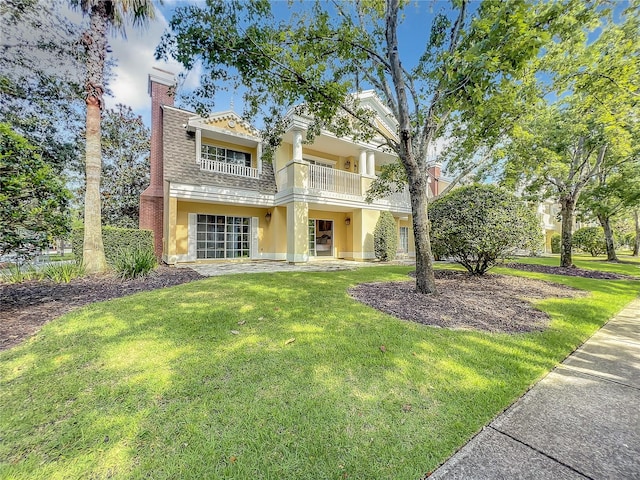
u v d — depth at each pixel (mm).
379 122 13797
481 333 3666
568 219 11375
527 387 2506
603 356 3168
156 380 2439
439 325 3926
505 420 2066
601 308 5008
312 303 4766
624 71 5863
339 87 5422
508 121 6246
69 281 6512
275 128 7945
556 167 10328
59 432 1861
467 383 2506
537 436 1905
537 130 10219
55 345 3109
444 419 2043
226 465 1622
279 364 2736
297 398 2225
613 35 6609
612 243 15742
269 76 5309
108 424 1930
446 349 3154
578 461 1692
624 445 1822
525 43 3912
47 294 5398
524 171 9398
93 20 7566
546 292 6312
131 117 16000
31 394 2256
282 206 13383
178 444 1763
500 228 6852
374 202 14117
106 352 2945
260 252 13875
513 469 1633
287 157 14008
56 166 10422
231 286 5961
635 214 21250
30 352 2953
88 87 7625
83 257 7629
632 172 11359
